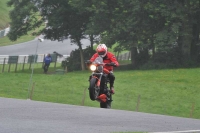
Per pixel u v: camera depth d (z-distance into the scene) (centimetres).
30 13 18838
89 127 2775
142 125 3048
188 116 10044
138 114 3838
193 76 14512
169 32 16138
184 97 11962
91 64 4819
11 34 19212
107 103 5025
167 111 10488
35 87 13338
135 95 12075
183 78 14262
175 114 10256
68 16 18300
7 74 15925
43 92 12612
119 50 16675
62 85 13612
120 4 16525
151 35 16600
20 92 12544
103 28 17100
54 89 13012
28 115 3209
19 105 3931
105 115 3484
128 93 12281
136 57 17612
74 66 18800
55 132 2489
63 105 4266
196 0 15688
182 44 16725
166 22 16450
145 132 2680
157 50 16250
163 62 16688
